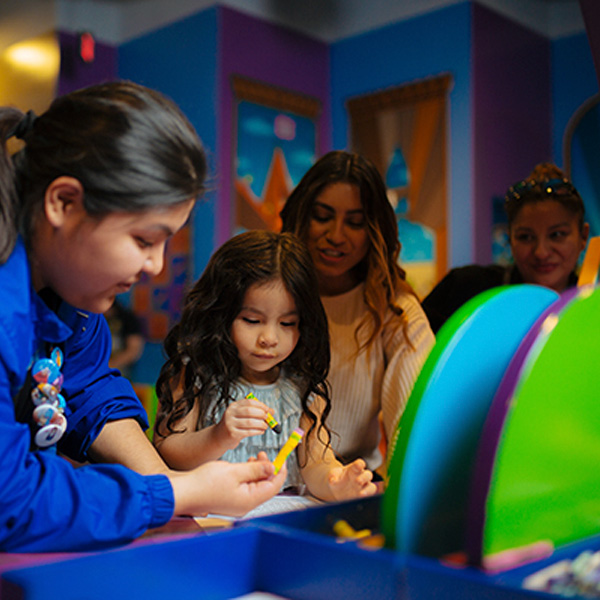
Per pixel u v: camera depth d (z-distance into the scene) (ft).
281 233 4.07
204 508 2.53
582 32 14.49
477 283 5.34
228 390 3.84
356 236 4.35
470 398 1.99
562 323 1.84
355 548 1.86
